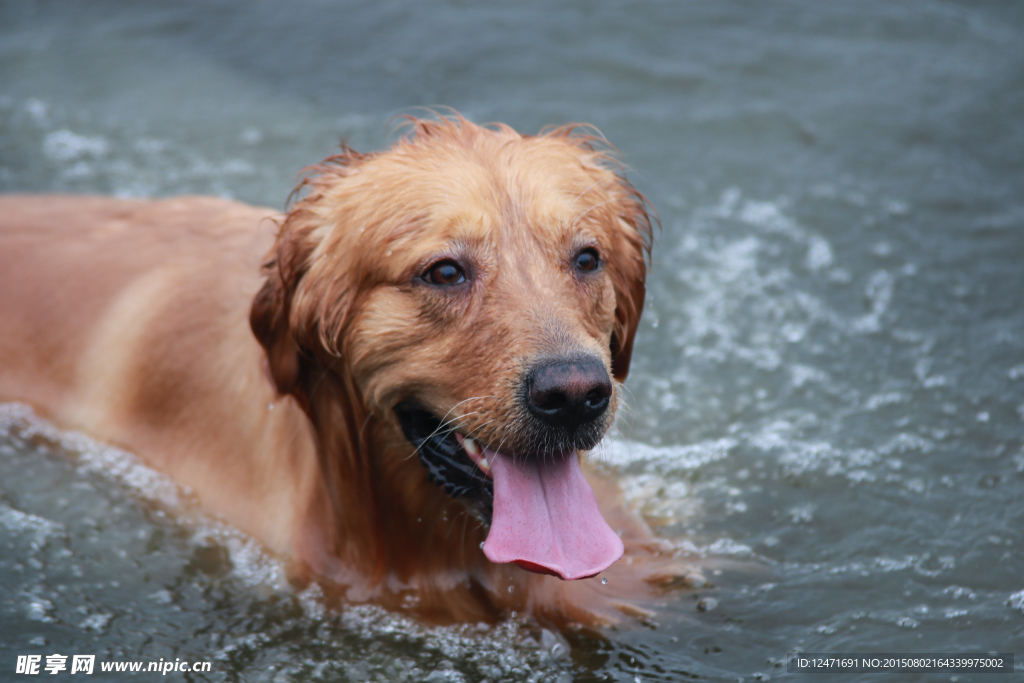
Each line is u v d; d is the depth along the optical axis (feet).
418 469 18.57
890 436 23.94
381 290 17.07
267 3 47.55
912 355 26.81
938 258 30.71
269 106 38.50
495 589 19.26
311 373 18.99
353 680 17.33
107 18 46.24
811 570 19.94
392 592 19.52
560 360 15.57
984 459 22.98
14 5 47.44
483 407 16.17
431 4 46.93
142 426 23.22
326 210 18.16
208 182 33.50
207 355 22.31
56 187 33.06
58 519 21.52
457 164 17.22
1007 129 37.58
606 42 43.01
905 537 20.63
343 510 19.43
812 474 22.82
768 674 17.13
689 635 18.35
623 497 22.31
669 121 37.45
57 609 18.78
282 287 18.21
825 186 34.14
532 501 16.40
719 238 31.60
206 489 21.93
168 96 39.34
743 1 47.50
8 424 24.54
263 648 18.10
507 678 17.47
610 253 18.30
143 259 24.68
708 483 22.84
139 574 19.98
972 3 48.70
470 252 16.51
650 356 27.17
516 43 42.80
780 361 26.89
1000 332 27.48
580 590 19.52
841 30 45.14
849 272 30.17
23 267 25.70
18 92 39.40
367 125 36.86
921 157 35.76
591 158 19.79
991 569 19.58
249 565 20.40
